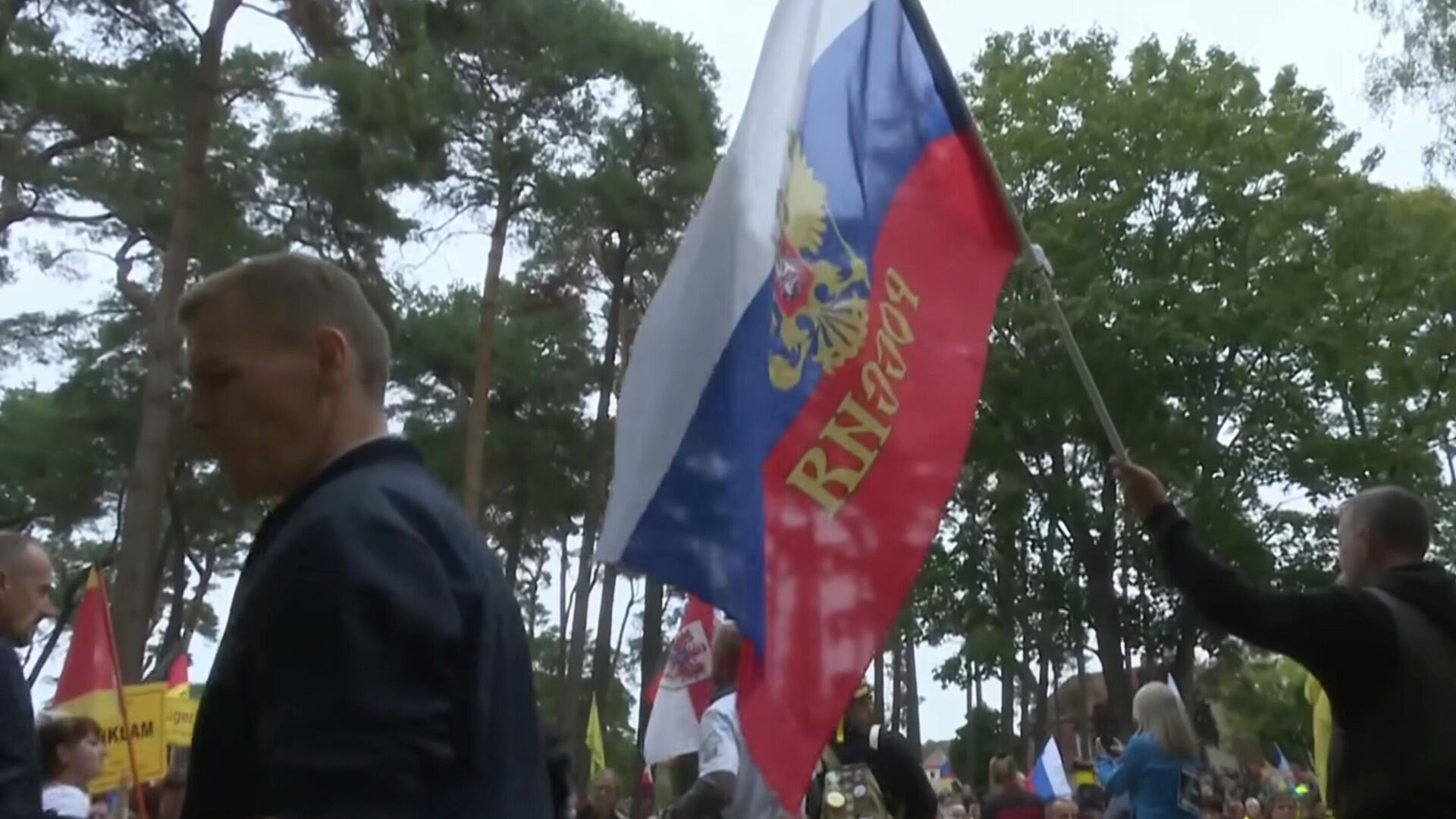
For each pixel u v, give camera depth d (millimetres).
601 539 4453
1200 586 4359
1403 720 4164
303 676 2066
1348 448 31734
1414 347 33094
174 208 22453
